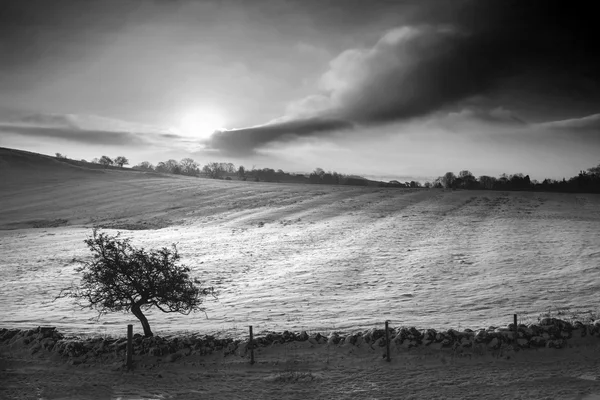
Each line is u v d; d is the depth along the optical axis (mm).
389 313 27594
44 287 37812
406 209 81062
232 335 21266
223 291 35688
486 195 96062
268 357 18625
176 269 21734
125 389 15922
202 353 18875
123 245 22000
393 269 42219
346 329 22531
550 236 54562
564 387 15555
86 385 16234
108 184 117250
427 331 19609
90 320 26766
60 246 57062
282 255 50094
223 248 54656
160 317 27562
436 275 39375
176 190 107312
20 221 78750
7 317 27891
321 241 57625
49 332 20594
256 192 104188
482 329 19953
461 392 15398
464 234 58562
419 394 15336
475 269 40938
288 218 75938
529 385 15789
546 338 19188
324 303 31016
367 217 74438
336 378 16781
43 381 16594
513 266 41250
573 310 27109
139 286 20938
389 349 18875
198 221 76125
